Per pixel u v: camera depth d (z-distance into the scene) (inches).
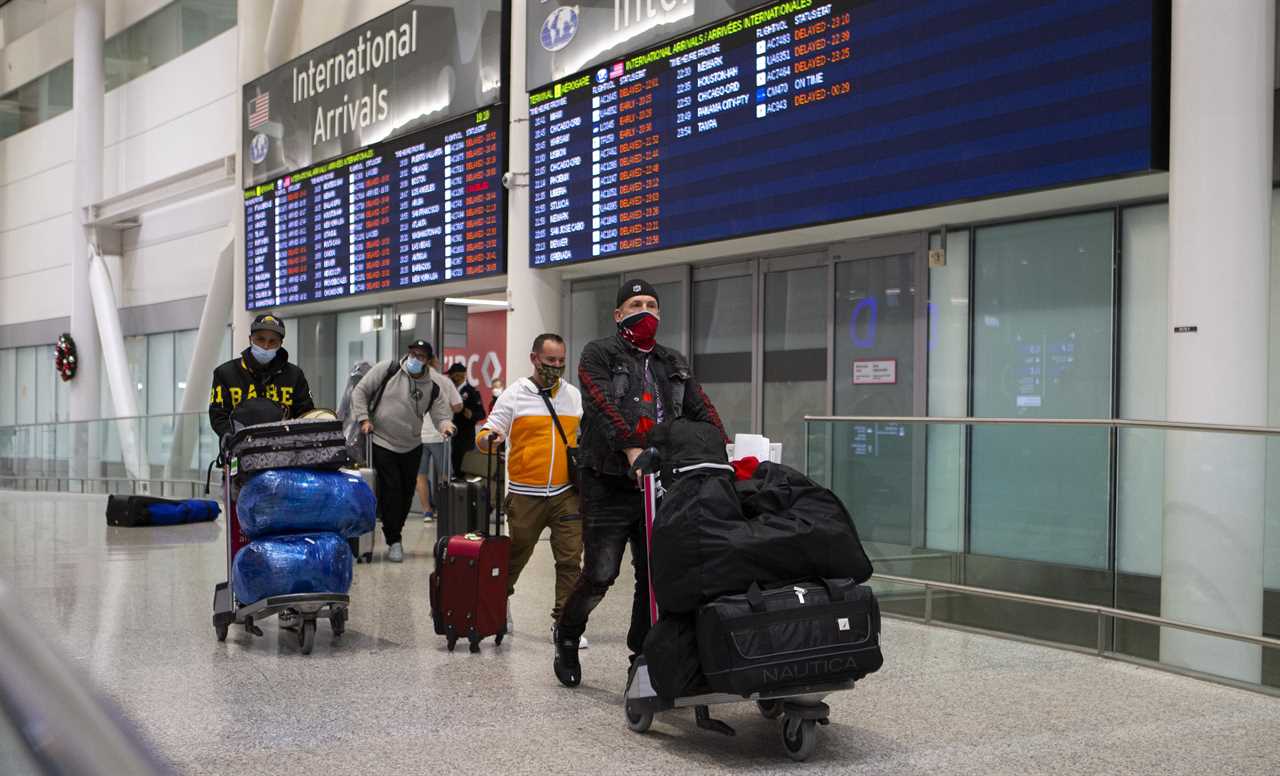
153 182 772.0
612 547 187.8
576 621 196.2
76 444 714.8
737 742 165.0
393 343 576.4
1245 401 221.1
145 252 816.9
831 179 314.7
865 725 172.2
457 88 466.3
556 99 412.2
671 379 189.5
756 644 149.7
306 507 230.5
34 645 41.6
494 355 501.0
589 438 187.3
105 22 866.1
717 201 349.7
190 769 149.8
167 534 447.8
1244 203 221.9
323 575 228.4
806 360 365.1
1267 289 223.8
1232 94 222.2
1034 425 237.6
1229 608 201.5
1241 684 195.6
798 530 155.9
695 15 355.3
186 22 768.9
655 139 370.9
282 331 255.8
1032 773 148.3
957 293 319.6
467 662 217.8
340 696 190.5
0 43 1037.8
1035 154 265.3
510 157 438.6
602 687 198.1
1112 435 223.5
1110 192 269.7
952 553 255.4
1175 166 231.3
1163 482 214.1
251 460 230.1
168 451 609.3
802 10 321.4
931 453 260.1
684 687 156.0
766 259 377.4
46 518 521.0
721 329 396.2
